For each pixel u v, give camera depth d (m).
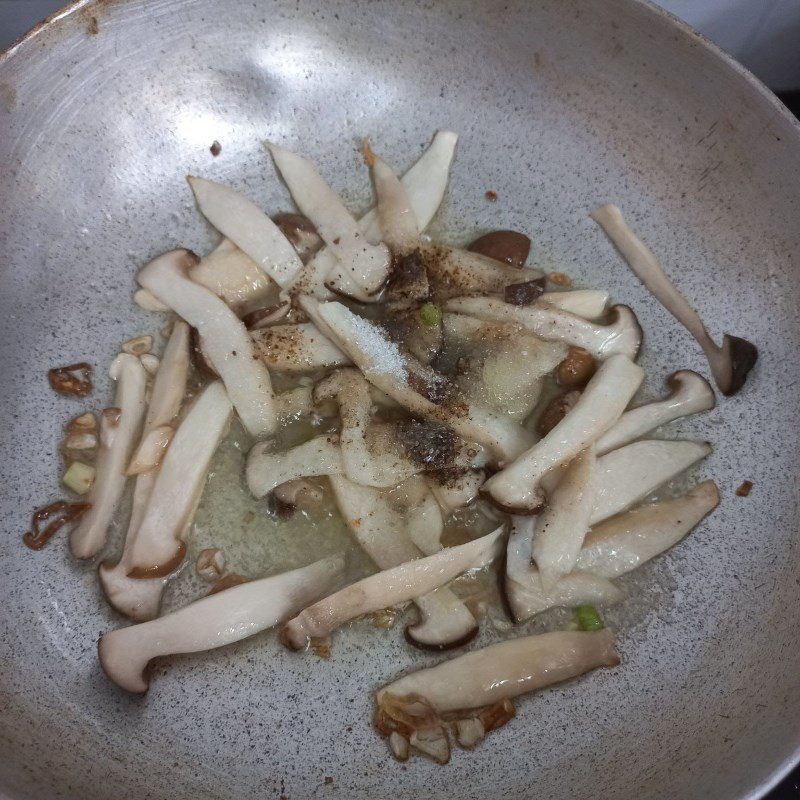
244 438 0.34
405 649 0.31
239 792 0.30
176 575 0.32
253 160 0.37
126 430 0.33
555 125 0.36
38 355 0.34
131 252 0.35
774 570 0.32
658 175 0.36
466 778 0.30
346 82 0.37
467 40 0.36
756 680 0.30
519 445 0.33
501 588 0.32
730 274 0.35
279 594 0.31
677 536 0.32
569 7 0.33
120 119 0.35
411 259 0.35
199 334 0.34
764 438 0.33
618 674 0.31
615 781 0.30
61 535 0.32
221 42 0.35
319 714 0.31
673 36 0.33
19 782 0.28
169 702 0.31
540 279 0.35
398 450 0.32
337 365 0.34
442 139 0.36
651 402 0.34
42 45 0.33
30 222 0.34
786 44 0.41
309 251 0.36
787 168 0.33
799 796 0.31
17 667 0.31
